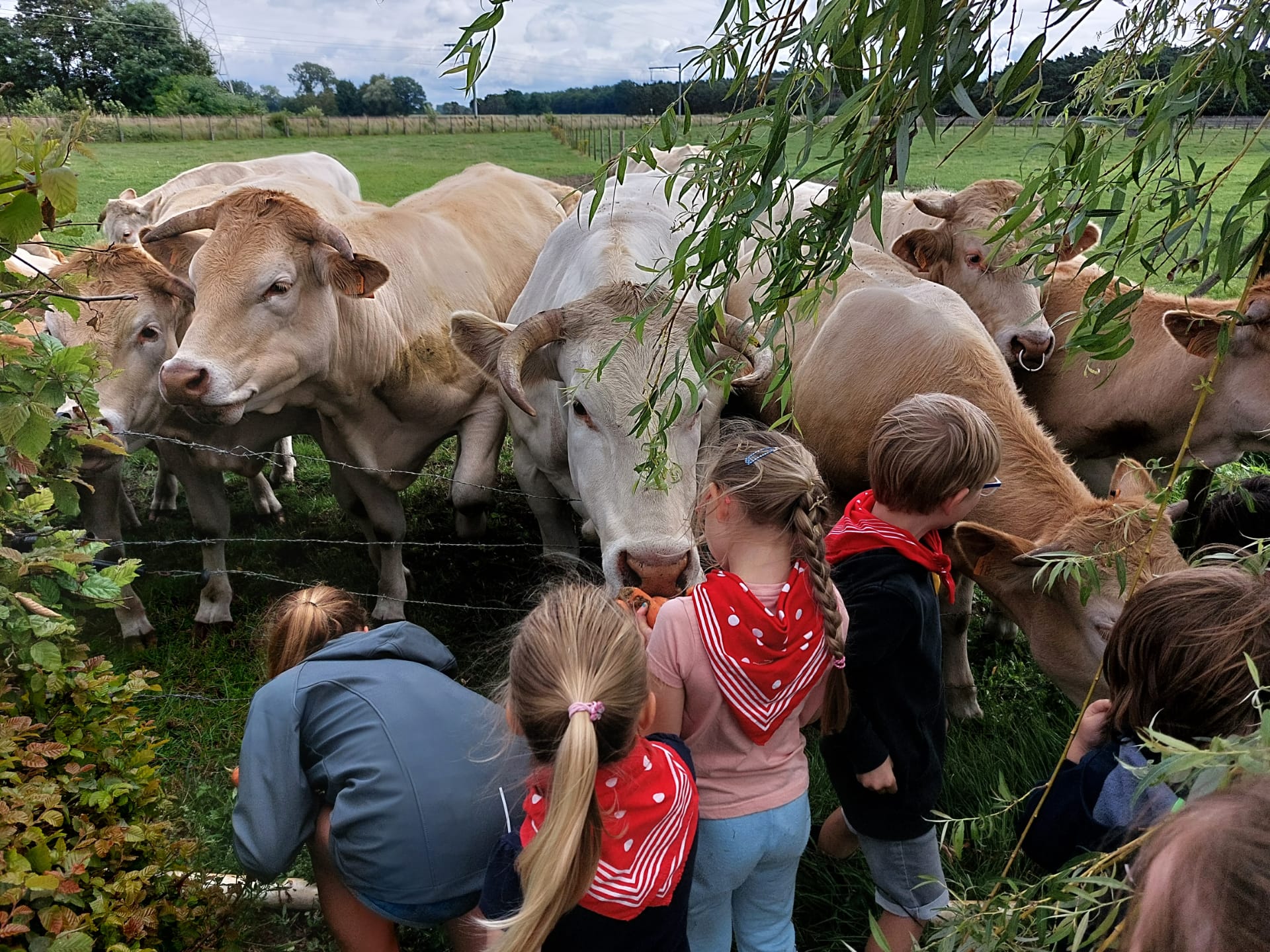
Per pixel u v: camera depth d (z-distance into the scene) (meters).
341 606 2.37
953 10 1.16
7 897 1.84
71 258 4.12
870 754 2.15
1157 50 1.33
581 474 3.44
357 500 4.77
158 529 5.86
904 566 2.12
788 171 1.29
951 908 1.66
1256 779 0.91
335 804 2.09
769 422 4.27
